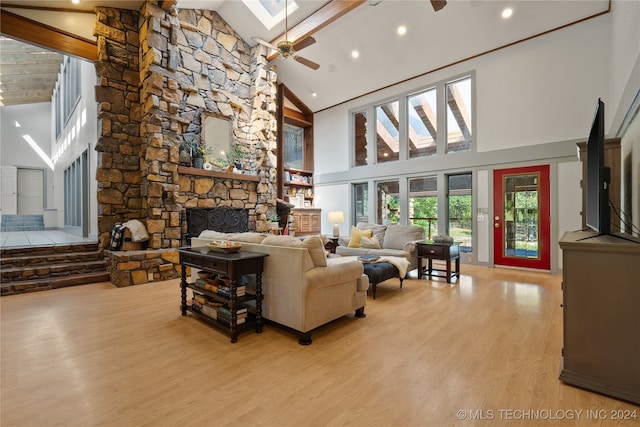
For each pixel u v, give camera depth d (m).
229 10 6.35
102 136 4.92
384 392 1.78
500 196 5.54
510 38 5.18
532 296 3.77
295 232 7.86
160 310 3.30
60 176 9.82
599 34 4.52
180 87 5.81
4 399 1.72
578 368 1.82
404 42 5.73
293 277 2.52
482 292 3.98
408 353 2.28
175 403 1.69
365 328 2.78
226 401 1.71
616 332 1.71
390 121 7.18
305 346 2.41
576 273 1.81
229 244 2.91
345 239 5.88
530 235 5.26
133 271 4.37
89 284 4.42
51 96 10.60
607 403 1.65
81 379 1.93
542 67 5.04
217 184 6.00
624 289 1.68
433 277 4.90
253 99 7.02
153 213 4.77
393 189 7.15
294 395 1.76
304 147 8.82
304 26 5.91
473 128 5.80
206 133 6.21
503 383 1.86
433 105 6.48
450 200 6.31
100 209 4.96
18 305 3.46
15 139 10.15
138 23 5.23
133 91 5.21
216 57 6.46
